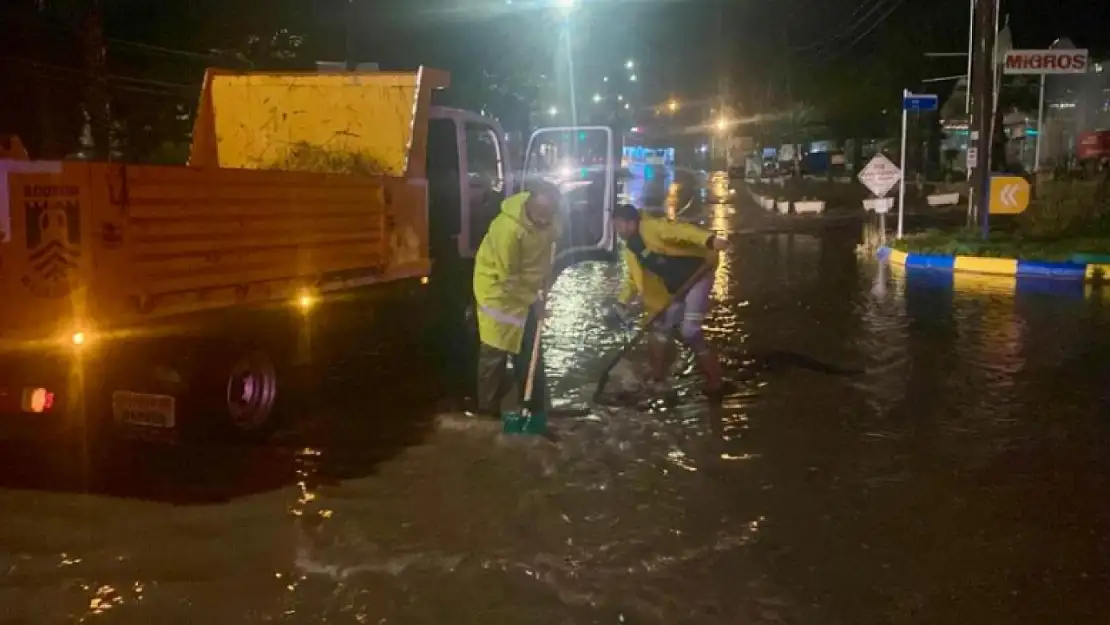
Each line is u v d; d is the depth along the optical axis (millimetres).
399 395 7809
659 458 6309
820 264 17391
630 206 7645
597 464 6188
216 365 5934
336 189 6859
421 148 8016
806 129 53656
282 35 18766
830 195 39375
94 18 14859
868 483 5840
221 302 5918
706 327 10852
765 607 4305
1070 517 5305
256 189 6113
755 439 6699
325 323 6941
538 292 6867
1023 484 5809
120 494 5637
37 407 5332
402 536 5051
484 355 6949
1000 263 15859
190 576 4574
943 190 37906
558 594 4422
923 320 11219
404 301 7887
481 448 6488
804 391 7945
